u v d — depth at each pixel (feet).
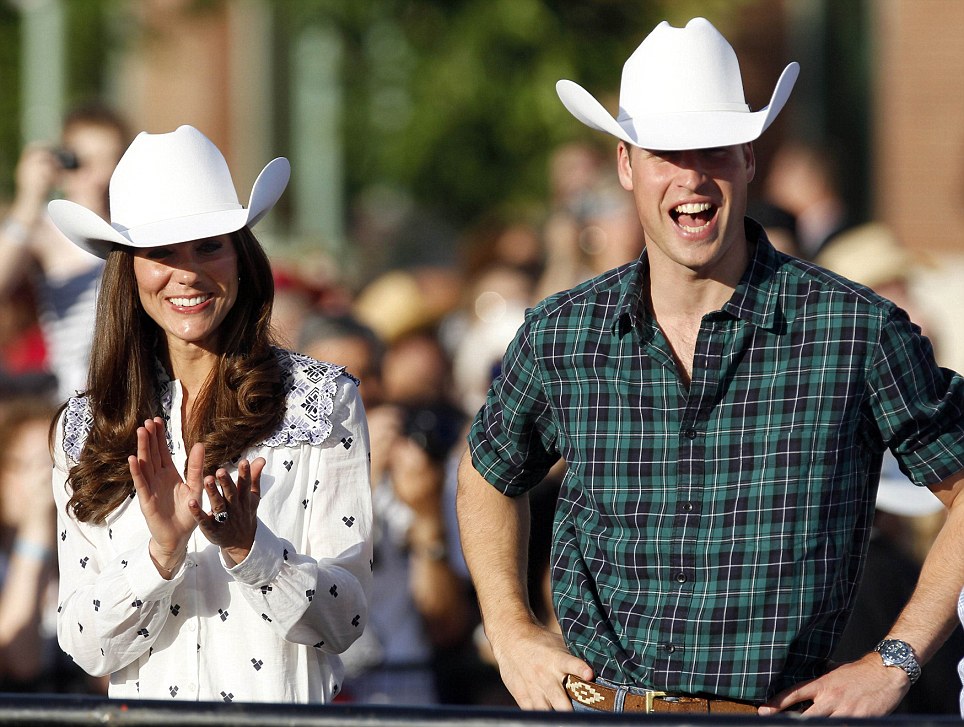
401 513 69.41
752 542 39.58
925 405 39.88
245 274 43.83
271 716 29.63
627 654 40.63
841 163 158.92
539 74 126.11
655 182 39.73
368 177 144.46
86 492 42.55
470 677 69.26
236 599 42.29
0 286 78.59
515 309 94.17
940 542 40.60
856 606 53.36
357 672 67.10
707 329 40.22
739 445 39.96
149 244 41.98
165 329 43.55
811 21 158.81
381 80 135.54
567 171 108.06
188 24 160.56
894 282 81.76
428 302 94.07
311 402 43.29
